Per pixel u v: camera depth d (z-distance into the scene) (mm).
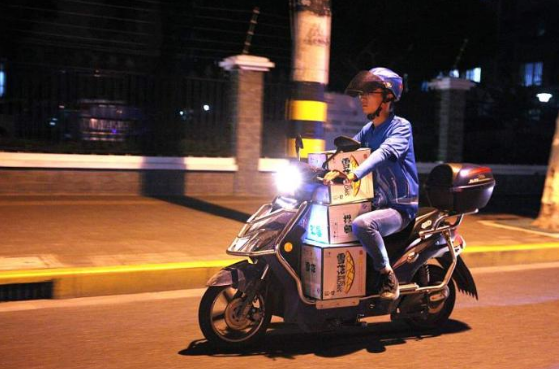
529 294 7535
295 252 5383
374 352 5449
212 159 13273
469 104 16984
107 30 18141
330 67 21531
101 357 5164
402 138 5449
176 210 11195
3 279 6621
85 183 12367
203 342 5586
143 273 7152
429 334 5973
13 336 5625
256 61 13352
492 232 10531
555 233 10547
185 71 18844
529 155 17594
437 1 21859
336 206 5258
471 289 6086
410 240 5648
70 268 7023
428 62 22797
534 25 41250
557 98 18297
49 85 12281
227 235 9250
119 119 12805
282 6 19266
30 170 11984
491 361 5285
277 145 14148
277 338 5754
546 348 5633
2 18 16078
